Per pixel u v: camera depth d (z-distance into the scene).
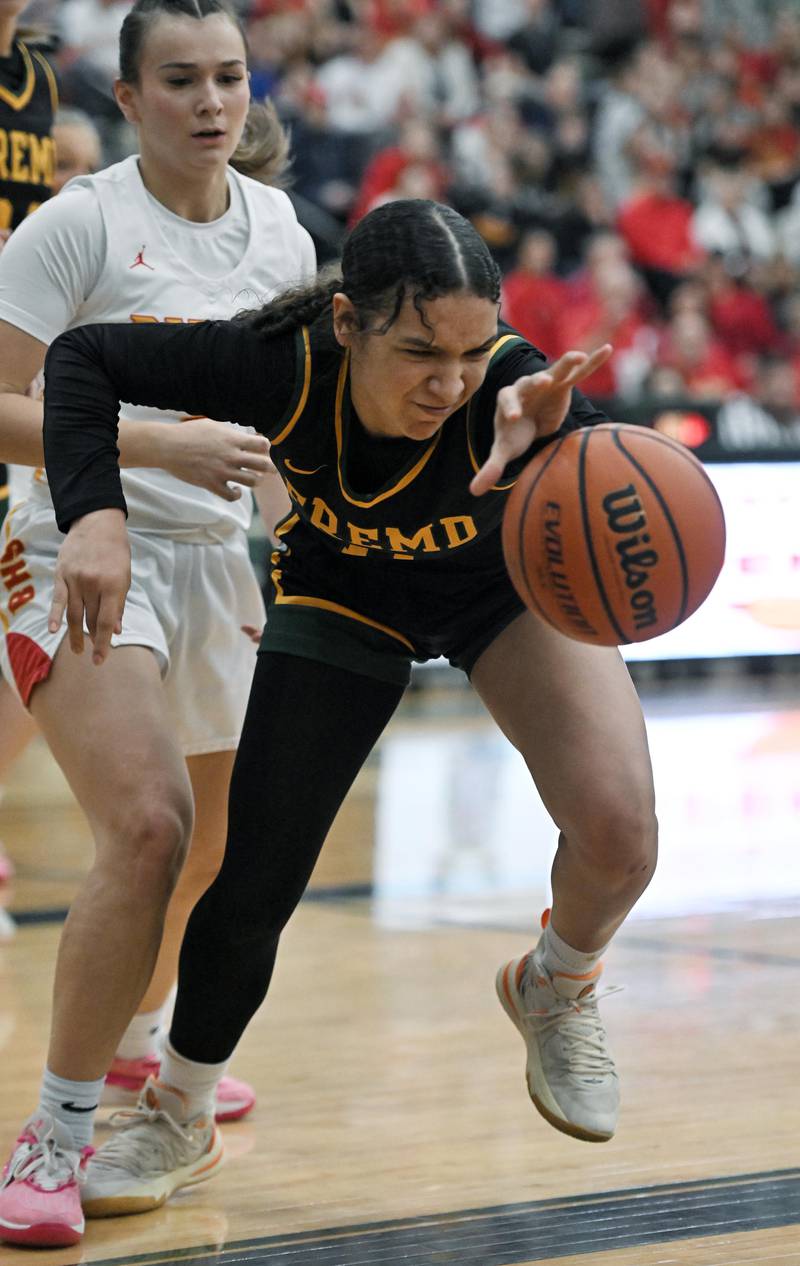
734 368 16.11
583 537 2.99
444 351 2.97
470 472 3.25
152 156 4.20
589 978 3.68
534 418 3.04
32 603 3.95
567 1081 3.66
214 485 3.60
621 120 17.83
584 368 2.91
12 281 4.01
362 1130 4.30
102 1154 3.81
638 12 18.89
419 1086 4.68
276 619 3.75
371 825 8.94
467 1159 4.05
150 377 3.33
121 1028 3.60
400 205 3.04
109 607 3.20
